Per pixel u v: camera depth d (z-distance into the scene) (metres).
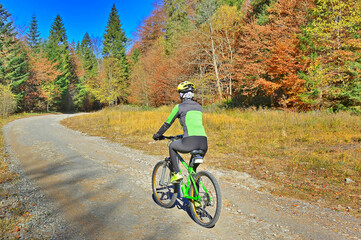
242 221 3.69
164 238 3.13
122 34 59.78
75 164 7.07
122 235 3.20
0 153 8.41
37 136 12.77
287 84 16.45
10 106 28.16
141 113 23.58
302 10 19.50
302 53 15.89
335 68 15.21
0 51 33.44
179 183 3.97
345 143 8.78
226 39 28.05
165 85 34.22
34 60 42.75
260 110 17.89
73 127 17.19
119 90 49.84
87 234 3.21
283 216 3.88
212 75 28.48
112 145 10.24
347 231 3.42
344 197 4.70
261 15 24.84
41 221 3.56
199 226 3.49
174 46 34.22
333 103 15.27
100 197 4.56
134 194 4.74
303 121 12.58
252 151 8.55
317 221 3.72
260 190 5.07
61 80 52.62
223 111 20.91
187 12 38.31
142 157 8.01
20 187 5.07
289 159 7.39
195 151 3.36
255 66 19.77
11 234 3.15
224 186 5.30
